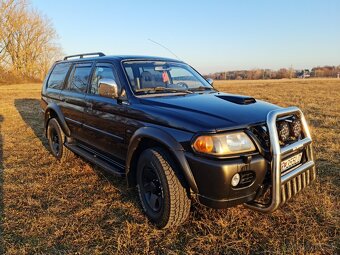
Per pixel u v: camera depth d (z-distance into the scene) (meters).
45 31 46.78
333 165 4.71
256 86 30.56
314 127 7.75
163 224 3.01
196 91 4.02
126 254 2.71
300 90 23.16
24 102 15.48
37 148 6.23
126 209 3.52
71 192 4.01
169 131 2.89
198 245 2.80
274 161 2.65
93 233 3.04
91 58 4.67
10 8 41.69
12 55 43.31
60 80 5.48
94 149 4.44
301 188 3.04
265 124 2.85
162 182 2.94
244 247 2.77
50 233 3.05
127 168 3.40
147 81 3.83
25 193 3.98
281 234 2.95
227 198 2.62
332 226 3.04
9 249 2.78
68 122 4.99
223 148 2.59
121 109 3.58
